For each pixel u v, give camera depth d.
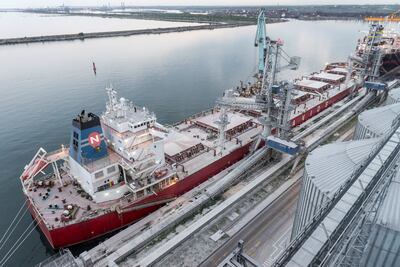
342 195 26.56
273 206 47.34
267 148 60.06
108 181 46.75
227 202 47.22
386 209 25.27
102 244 41.97
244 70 149.12
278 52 55.78
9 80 129.62
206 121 72.88
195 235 41.44
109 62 168.75
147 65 161.12
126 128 47.97
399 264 24.45
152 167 49.06
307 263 20.86
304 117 83.25
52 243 41.94
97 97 107.25
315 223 24.17
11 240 45.41
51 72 144.25
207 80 131.50
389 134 36.22
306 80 108.06
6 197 54.62
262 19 70.81
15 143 74.38
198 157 59.03
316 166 35.06
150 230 42.41
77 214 43.59
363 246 21.77
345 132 75.62
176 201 51.06
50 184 49.97
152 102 104.31
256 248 39.03
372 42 98.31
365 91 106.62
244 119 73.50
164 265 36.84
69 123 85.88
